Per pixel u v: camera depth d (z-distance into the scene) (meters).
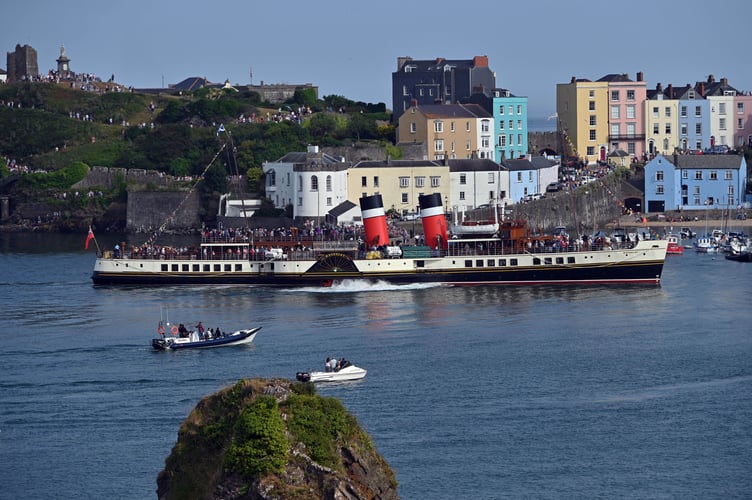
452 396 156.25
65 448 138.38
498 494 124.44
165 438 141.00
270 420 93.75
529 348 182.38
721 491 124.88
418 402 153.50
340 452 95.69
